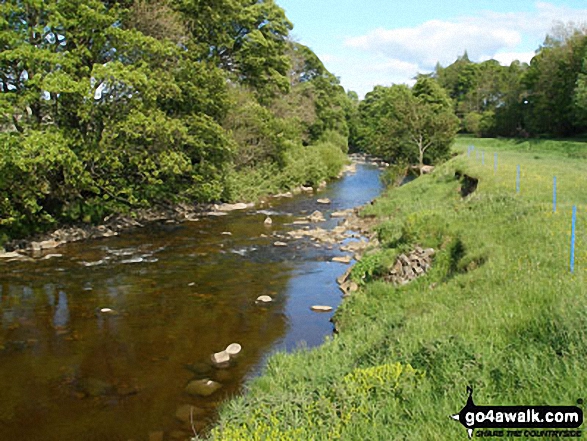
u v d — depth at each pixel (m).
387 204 26.55
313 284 15.37
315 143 58.19
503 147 60.03
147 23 24.66
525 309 7.40
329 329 11.73
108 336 11.34
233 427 5.93
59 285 15.13
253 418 5.96
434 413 5.27
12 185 18.84
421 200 25.61
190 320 12.35
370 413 5.62
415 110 48.09
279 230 23.98
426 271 12.85
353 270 15.23
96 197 23.88
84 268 17.00
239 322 12.22
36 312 12.87
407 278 13.04
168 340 11.14
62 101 19.73
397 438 4.94
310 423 5.65
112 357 10.27
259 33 37.81
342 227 24.22
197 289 14.84
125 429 7.69
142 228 23.95
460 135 82.44
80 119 20.91
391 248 15.39
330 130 63.41
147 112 21.53
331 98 65.12
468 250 12.11
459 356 6.21
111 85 20.25
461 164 29.98
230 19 34.84
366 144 79.94
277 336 11.33
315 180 41.53
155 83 21.06
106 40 21.11
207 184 27.44
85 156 20.36
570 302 6.83
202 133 26.64
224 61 38.47
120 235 22.36
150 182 24.61
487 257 11.09
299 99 51.81
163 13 25.50
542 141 57.22
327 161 48.25
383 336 8.52
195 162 29.89
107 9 22.83
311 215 27.53
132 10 23.92
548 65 62.94
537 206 14.39
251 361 10.02
